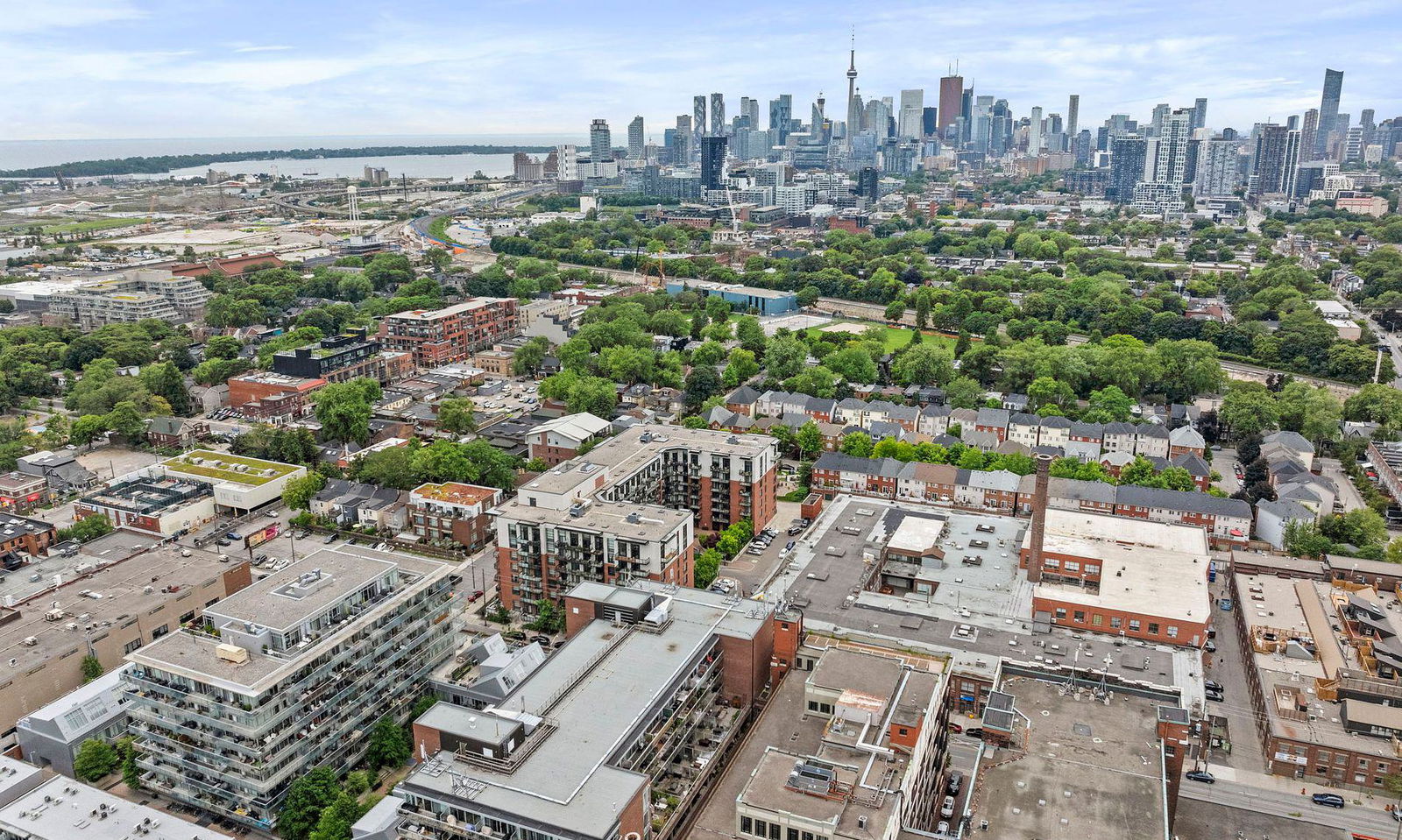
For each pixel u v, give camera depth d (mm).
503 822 135375
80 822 159875
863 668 171125
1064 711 178375
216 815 179250
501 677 195750
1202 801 184250
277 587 191750
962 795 182125
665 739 166000
